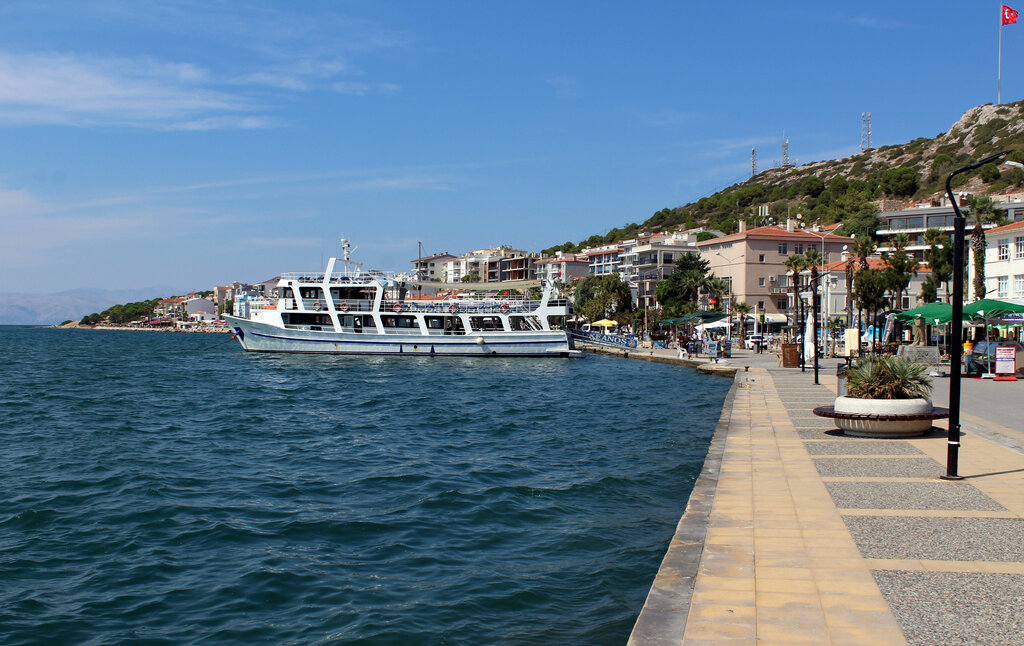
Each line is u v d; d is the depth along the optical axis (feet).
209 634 31.50
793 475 41.55
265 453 74.90
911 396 54.49
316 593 35.76
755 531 30.32
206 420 101.40
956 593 22.45
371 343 233.96
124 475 63.10
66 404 120.78
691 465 64.80
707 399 121.70
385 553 41.57
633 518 47.62
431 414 107.24
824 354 195.72
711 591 23.43
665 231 569.64
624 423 94.68
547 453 72.84
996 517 31.24
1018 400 79.25
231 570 39.22
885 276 194.18
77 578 38.40
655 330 317.22
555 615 32.30
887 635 19.49
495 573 37.83
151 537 45.24
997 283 168.25
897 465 43.29
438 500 53.16
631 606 32.99
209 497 55.36
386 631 30.99
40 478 62.03
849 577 24.23
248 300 277.85
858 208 446.60
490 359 231.30
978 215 195.11
